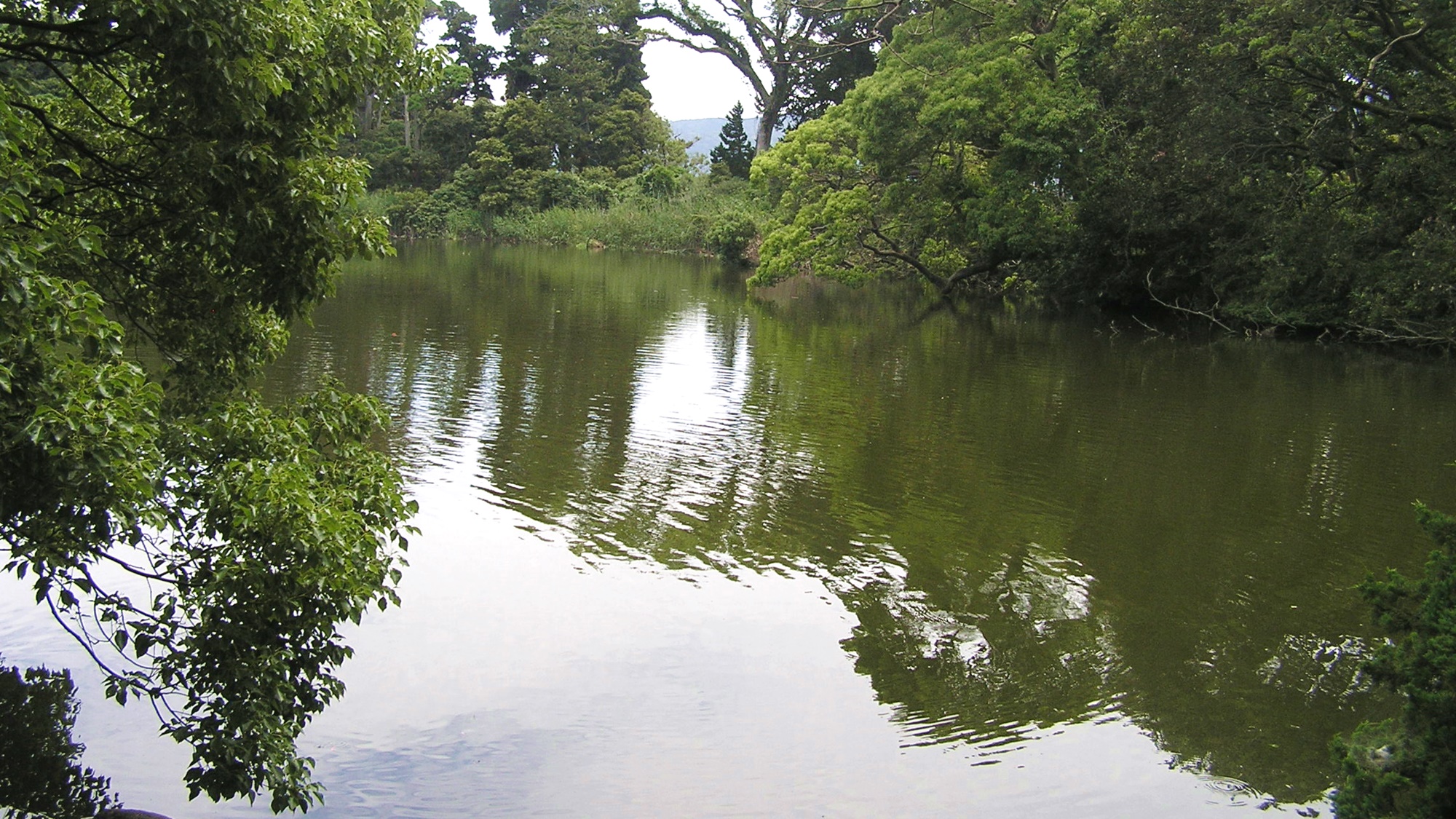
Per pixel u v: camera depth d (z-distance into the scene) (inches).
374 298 1203.9
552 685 314.7
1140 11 1151.6
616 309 1199.6
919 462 566.9
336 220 275.3
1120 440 627.5
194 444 259.3
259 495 235.0
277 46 261.7
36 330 196.9
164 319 299.1
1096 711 311.4
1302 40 935.0
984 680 328.2
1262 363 941.2
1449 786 216.7
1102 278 1298.0
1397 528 473.4
